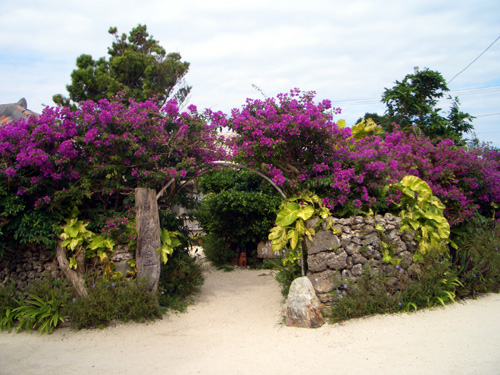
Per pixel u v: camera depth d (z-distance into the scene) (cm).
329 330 568
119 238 677
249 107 689
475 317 586
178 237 784
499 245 770
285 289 712
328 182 646
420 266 664
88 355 511
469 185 845
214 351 520
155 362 485
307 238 639
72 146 652
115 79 1272
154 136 707
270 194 1081
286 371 439
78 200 664
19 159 602
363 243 641
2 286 646
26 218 632
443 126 1423
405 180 725
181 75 1352
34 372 454
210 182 1146
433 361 439
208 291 844
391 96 1479
